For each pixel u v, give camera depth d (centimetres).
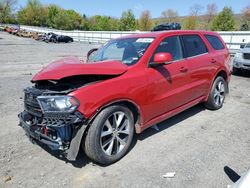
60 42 4519
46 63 1585
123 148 394
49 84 377
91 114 343
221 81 612
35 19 11081
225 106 648
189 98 519
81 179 348
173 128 508
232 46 2038
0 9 10969
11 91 810
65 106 332
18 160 394
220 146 432
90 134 351
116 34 4150
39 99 350
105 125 363
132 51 448
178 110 499
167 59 407
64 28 10106
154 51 439
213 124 528
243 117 568
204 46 571
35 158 399
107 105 361
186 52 511
